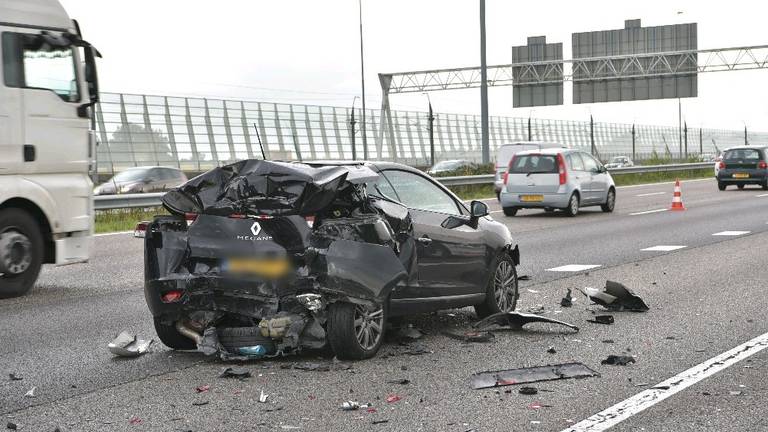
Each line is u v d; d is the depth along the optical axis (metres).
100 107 40.56
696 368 7.04
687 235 18.88
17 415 5.91
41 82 11.55
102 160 39.94
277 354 7.38
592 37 57.12
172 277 7.41
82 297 11.24
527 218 24.22
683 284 11.85
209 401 6.20
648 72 57.12
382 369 7.11
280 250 7.21
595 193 25.55
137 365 7.38
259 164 7.39
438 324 9.07
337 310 7.30
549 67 59.16
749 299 10.51
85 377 6.96
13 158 11.24
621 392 6.34
